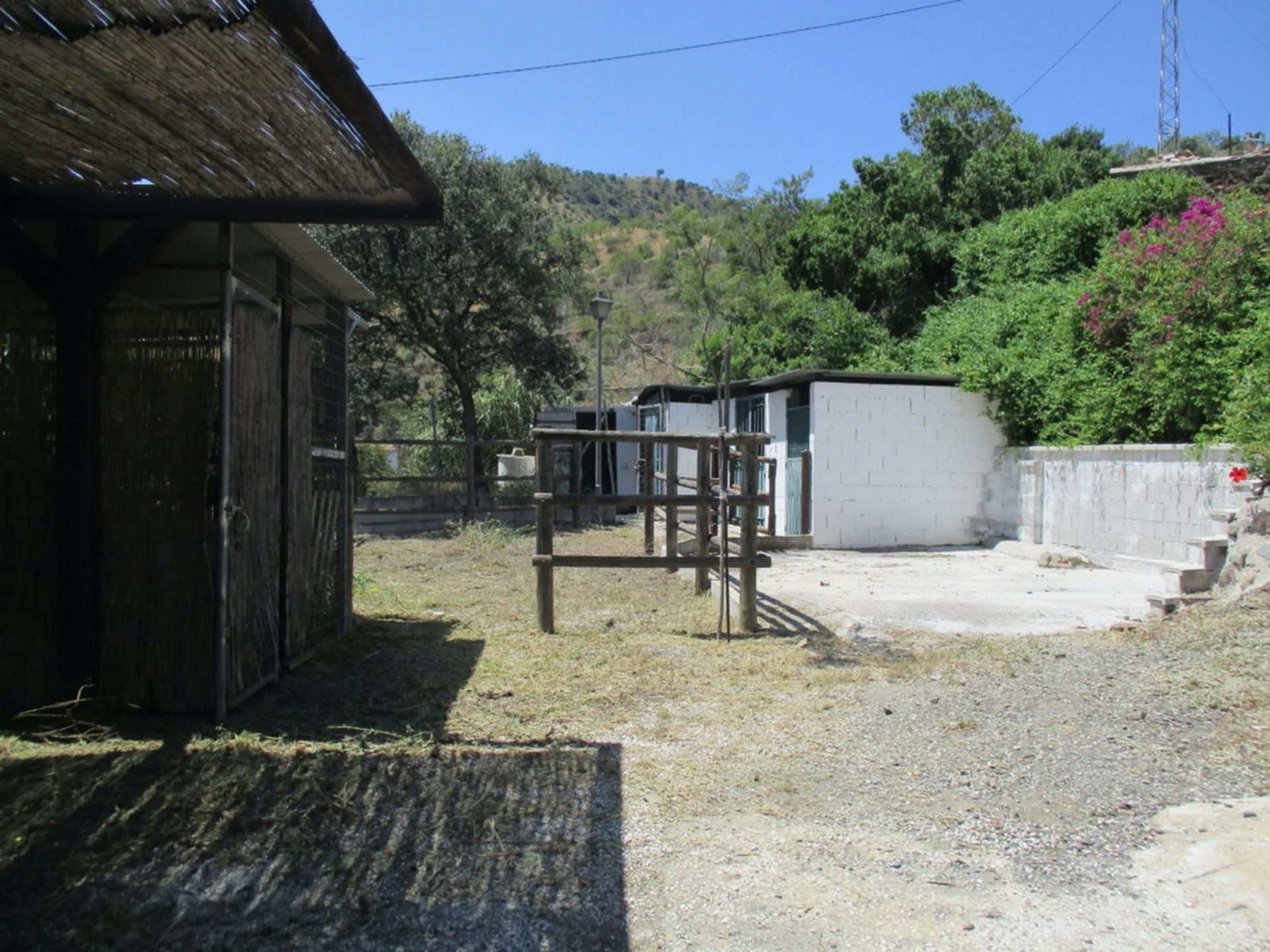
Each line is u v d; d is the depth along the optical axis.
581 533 15.00
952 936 2.77
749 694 5.44
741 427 17.44
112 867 3.15
